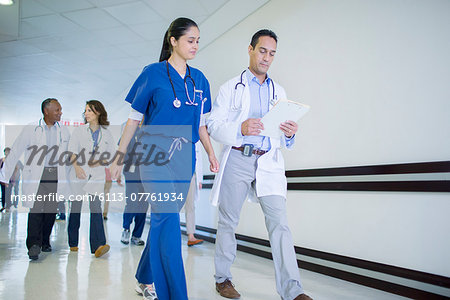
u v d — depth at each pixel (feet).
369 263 6.93
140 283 5.81
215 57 14.38
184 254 10.36
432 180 5.90
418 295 5.98
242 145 6.07
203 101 5.56
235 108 6.30
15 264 8.84
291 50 9.89
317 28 8.96
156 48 17.37
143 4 12.85
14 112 32.96
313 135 8.86
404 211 6.45
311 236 8.66
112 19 14.14
